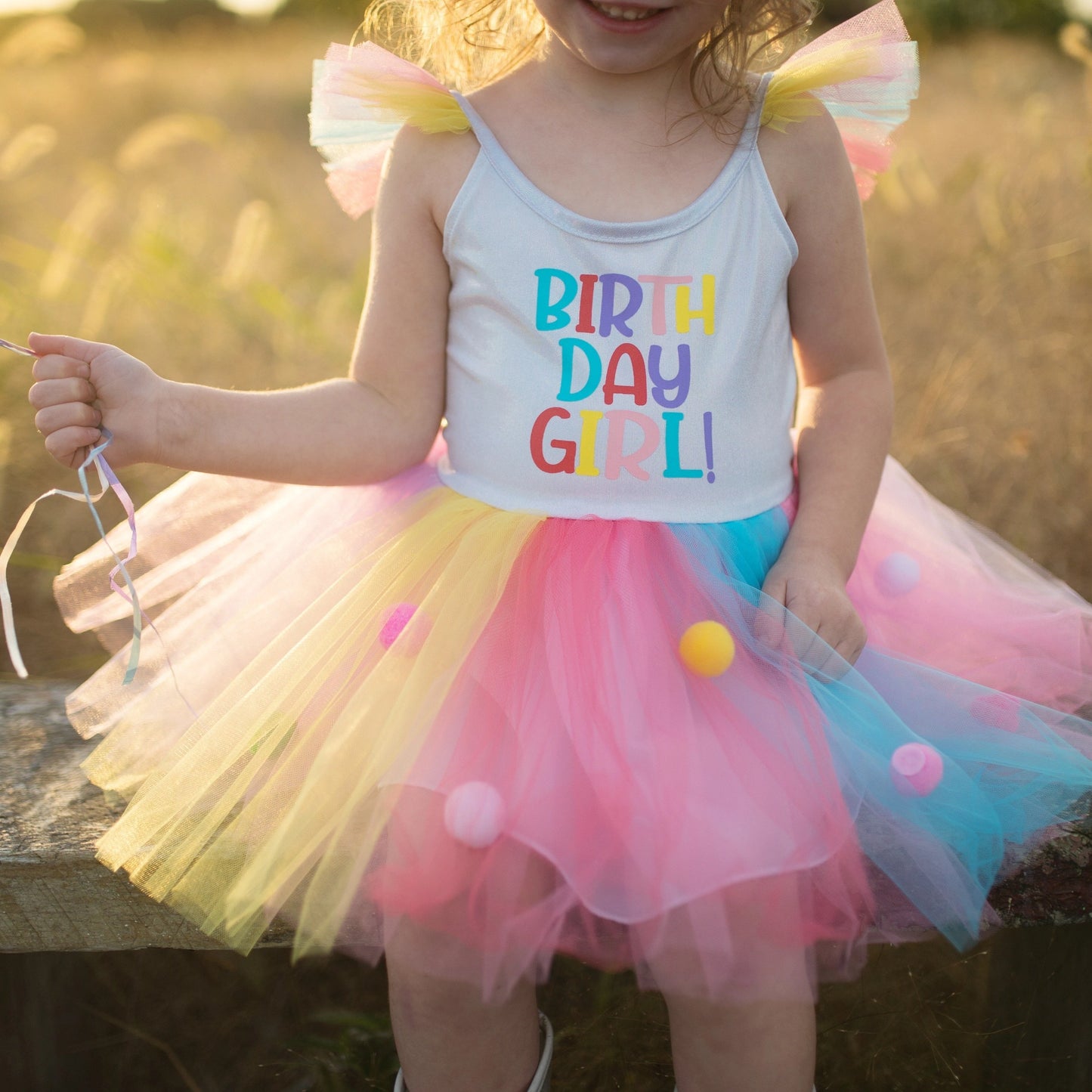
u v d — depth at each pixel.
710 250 1.25
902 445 2.44
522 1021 1.12
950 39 9.44
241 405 1.26
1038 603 1.38
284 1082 1.46
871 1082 1.43
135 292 3.04
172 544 1.42
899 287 3.32
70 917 1.23
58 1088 1.45
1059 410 2.57
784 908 1.03
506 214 1.26
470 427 1.30
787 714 1.10
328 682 1.20
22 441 2.60
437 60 1.51
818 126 1.29
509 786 1.06
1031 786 1.16
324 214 4.37
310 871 1.12
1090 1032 1.32
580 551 1.20
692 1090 1.06
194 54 9.12
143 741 1.29
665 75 1.27
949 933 1.10
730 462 1.26
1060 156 3.48
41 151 3.04
